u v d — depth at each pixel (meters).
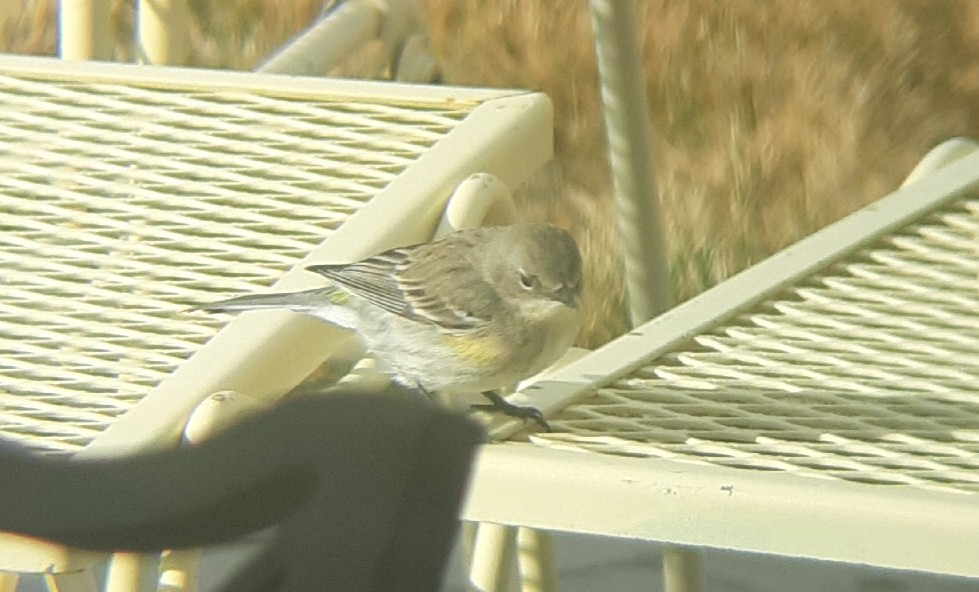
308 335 5.61
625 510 4.55
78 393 5.07
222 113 7.19
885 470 4.70
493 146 6.68
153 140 6.91
